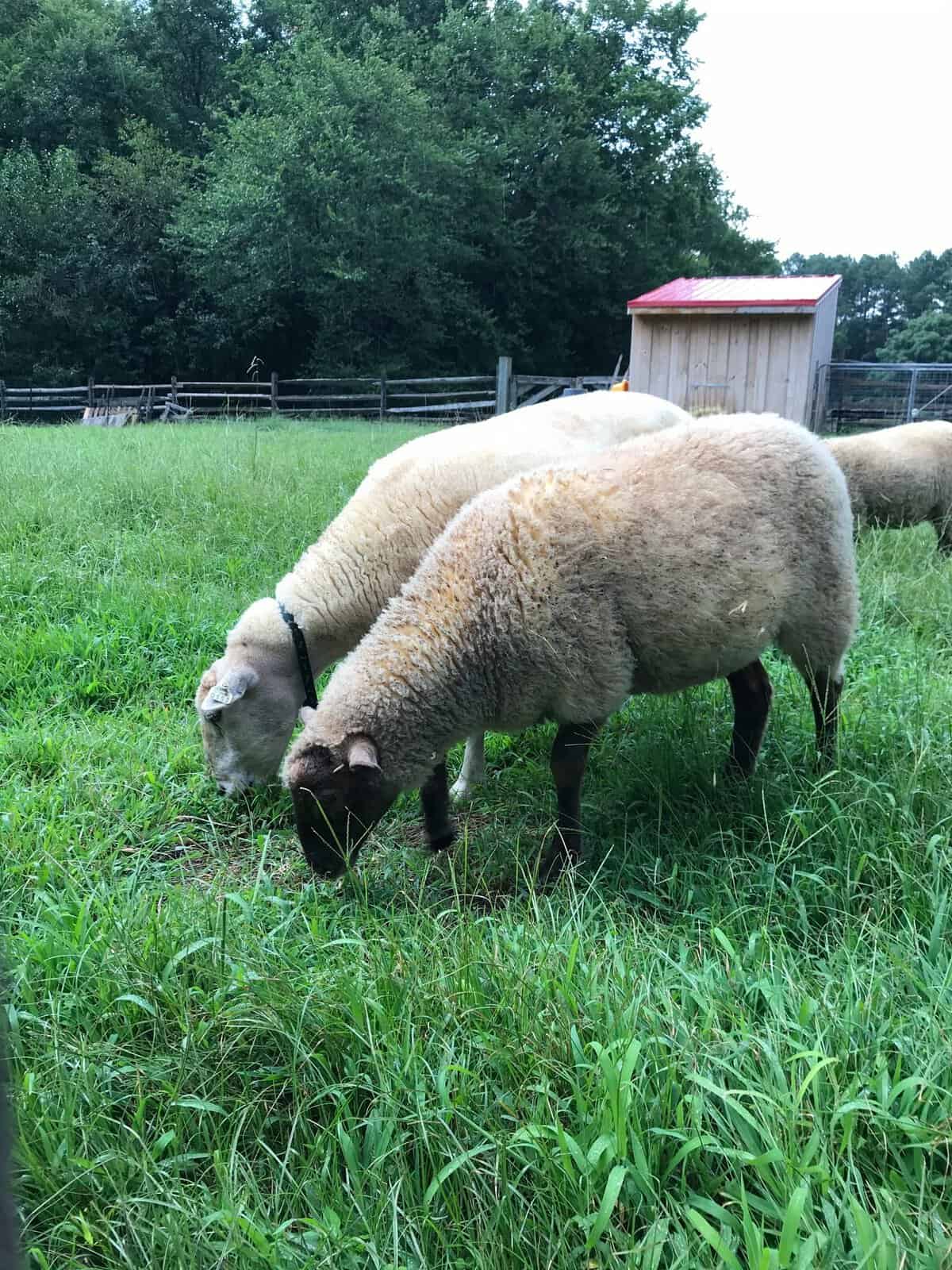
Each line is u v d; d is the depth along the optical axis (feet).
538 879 10.92
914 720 12.64
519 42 110.63
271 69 102.17
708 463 11.02
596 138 107.14
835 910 9.32
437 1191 6.18
